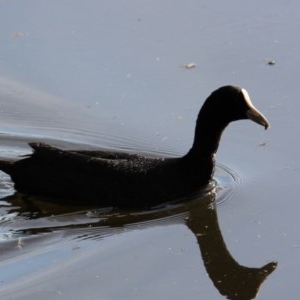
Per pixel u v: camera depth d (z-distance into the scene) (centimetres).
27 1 2136
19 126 1731
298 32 1981
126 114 1741
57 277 1217
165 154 1614
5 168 1469
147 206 1425
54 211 1410
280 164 1556
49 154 1454
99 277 1219
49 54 1933
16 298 1161
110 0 2145
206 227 1373
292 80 1806
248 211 1414
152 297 1172
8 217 1393
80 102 1792
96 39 1975
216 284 1212
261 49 1925
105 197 1425
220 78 1823
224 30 2006
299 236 1330
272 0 2136
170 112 1733
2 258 1274
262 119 1454
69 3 2130
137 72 1859
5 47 1961
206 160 1466
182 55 1912
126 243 1320
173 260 1274
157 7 2114
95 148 1650
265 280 1226
